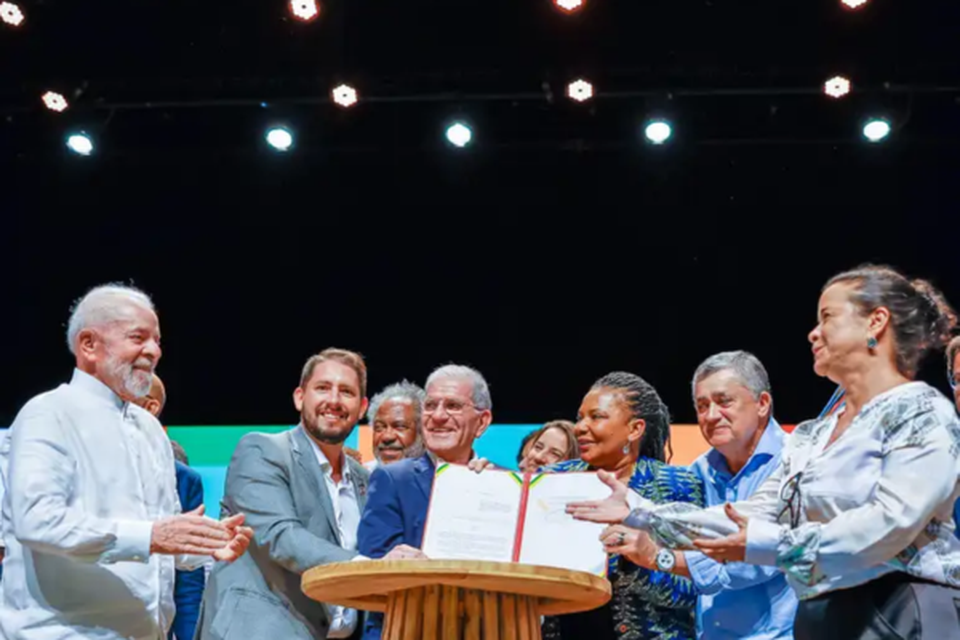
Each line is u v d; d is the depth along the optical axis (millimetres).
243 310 8406
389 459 5145
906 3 7109
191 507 4773
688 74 7469
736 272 8211
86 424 3537
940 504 2643
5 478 3572
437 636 2918
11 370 8320
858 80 7355
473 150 8062
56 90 7602
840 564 2660
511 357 8281
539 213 8375
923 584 2666
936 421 2676
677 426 6926
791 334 8125
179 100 7680
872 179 8102
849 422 2846
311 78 7680
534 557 3105
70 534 3271
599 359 8227
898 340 2818
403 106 7910
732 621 3734
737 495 3908
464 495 3170
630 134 8000
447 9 7438
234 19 7500
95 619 3449
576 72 7512
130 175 8445
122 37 7590
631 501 3131
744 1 7250
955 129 7746
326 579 2918
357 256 8430
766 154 8023
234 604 3889
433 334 8336
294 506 3988
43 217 8438
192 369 8336
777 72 7398
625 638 3664
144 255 8438
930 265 8016
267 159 8273
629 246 8305
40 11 7422
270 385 8305
